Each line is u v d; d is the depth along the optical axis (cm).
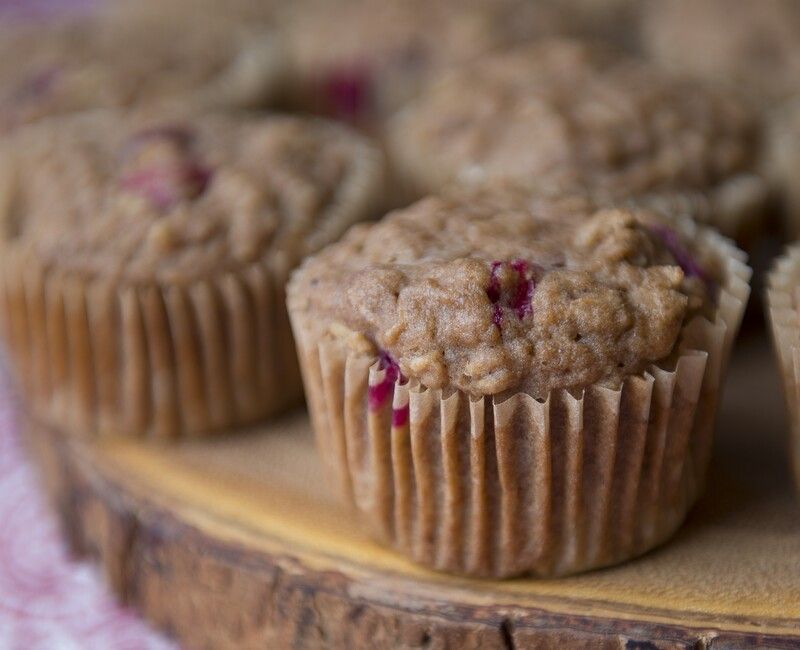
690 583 27
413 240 27
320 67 43
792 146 34
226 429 31
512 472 26
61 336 31
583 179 32
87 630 30
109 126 35
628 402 26
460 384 26
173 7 47
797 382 27
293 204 32
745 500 28
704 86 36
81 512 31
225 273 30
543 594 27
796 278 27
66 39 43
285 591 28
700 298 27
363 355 26
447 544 27
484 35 41
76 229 31
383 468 27
